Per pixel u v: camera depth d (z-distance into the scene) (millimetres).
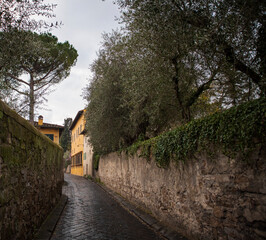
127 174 9758
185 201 4730
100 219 6441
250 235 2959
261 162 2779
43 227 5121
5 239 2883
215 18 3945
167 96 6438
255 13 3498
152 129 10195
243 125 2977
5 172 2939
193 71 5406
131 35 5609
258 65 4094
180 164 4938
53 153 7266
